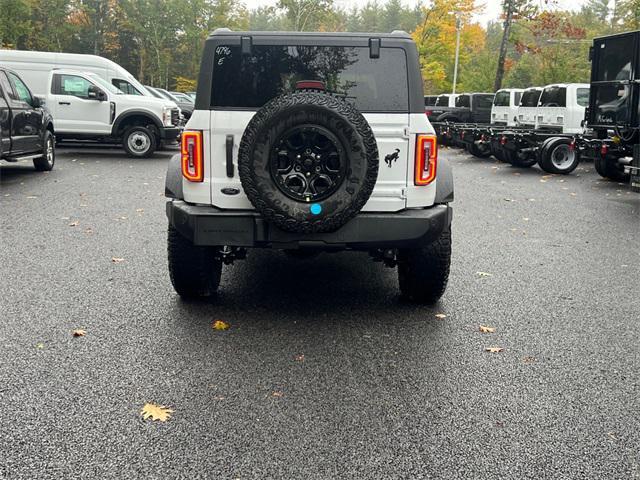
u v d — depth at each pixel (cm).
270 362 478
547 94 2278
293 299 634
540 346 519
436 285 601
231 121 546
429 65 4706
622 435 379
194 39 8044
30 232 898
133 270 718
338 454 353
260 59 555
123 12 8194
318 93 510
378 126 551
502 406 413
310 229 518
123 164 1772
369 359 487
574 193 1417
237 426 382
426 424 388
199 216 541
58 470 334
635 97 1425
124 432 373
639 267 775
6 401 408
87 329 538
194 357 484
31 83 2106
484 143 2166
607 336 543
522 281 707
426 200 562
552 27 4031
